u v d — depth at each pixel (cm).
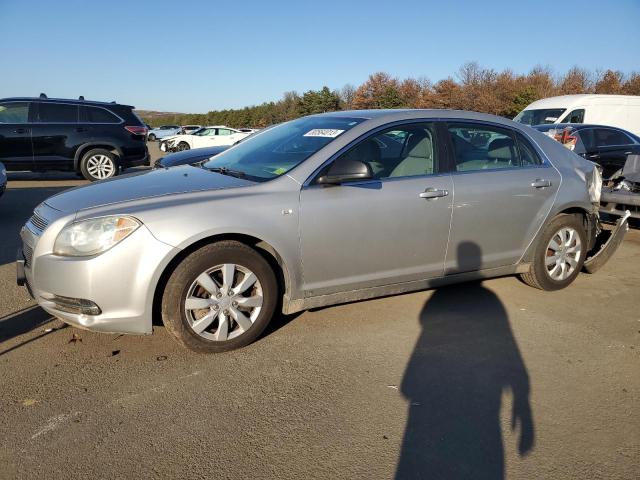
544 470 247
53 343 357
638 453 262
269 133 464
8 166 1074
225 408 289
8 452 248
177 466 243
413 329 398
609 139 1109
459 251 421
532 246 459
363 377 326
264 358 345
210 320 337
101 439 260
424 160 409
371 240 379
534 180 449
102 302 311
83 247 311
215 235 334
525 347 375
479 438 270
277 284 361
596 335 398
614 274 552
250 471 241
